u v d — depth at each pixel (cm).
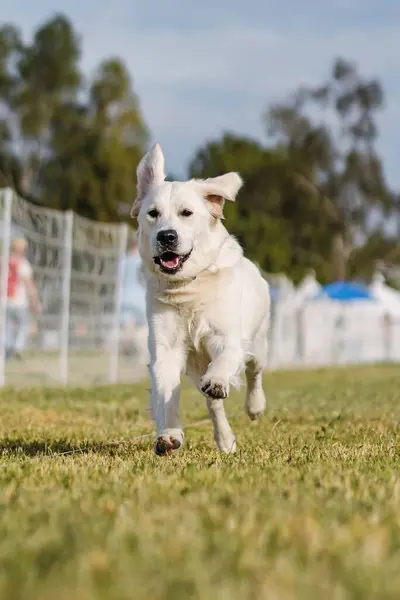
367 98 8381
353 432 1123
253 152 9038
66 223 2098
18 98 7950
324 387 2128
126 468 745
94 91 7950
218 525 504
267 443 1009
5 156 7625
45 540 469
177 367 861
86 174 6912
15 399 1588
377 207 8688
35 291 2070
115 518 525
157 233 838
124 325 2862
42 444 1012
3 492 624
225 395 805
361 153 8494
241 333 882
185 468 732
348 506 559
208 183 878
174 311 866
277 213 8744
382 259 8700
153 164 910
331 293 4897
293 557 431
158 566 420
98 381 2278
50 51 8106
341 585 392
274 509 540
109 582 394
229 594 375
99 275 2280
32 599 368
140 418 1360
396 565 423
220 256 870
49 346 2117
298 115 8575
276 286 3706
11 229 1847
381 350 4797
